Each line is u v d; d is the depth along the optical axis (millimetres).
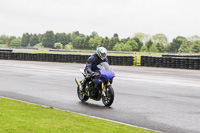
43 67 37719
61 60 52250
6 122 7977
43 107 11914
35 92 16672
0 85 19609
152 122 10086
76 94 16188
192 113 11609
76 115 10648
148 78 25312
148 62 42781
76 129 7895
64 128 7855
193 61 38469
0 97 14469
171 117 10875
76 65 43094
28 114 9727
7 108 10742
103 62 12617
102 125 8953
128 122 10047
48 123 8336
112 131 8148
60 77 25172
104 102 12969
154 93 16844
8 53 59906
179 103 13789
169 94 16516
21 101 13422
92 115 11055
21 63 46812
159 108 12570
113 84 20875
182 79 24844
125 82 22156
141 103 13680
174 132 8867
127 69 36594
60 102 13703
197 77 26750
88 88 13211
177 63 39844
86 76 13172
